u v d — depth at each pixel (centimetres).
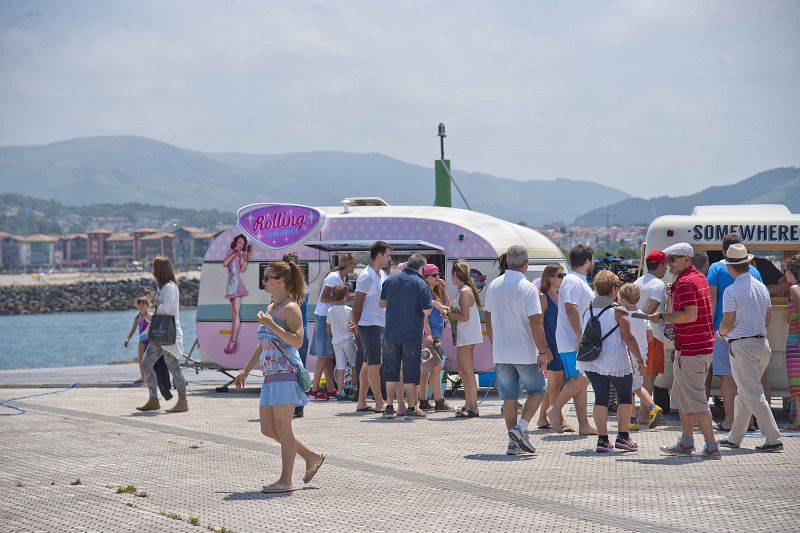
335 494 927
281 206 2023
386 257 1574
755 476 984
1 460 1138
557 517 810
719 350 1321
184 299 18988
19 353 8631
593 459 1107
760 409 1143
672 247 1134
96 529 798
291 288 974
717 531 759
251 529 794
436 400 1598
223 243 2061
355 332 1611
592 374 1160
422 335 1483
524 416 1145
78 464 1110
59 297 19900
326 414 1549
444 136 2747
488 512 834
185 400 1606
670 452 1134
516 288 1145
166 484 993
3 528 809
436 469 1050
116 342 10144
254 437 1304
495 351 1166
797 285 1314
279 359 956
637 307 1298
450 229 1933
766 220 1497
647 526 776
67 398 1858
